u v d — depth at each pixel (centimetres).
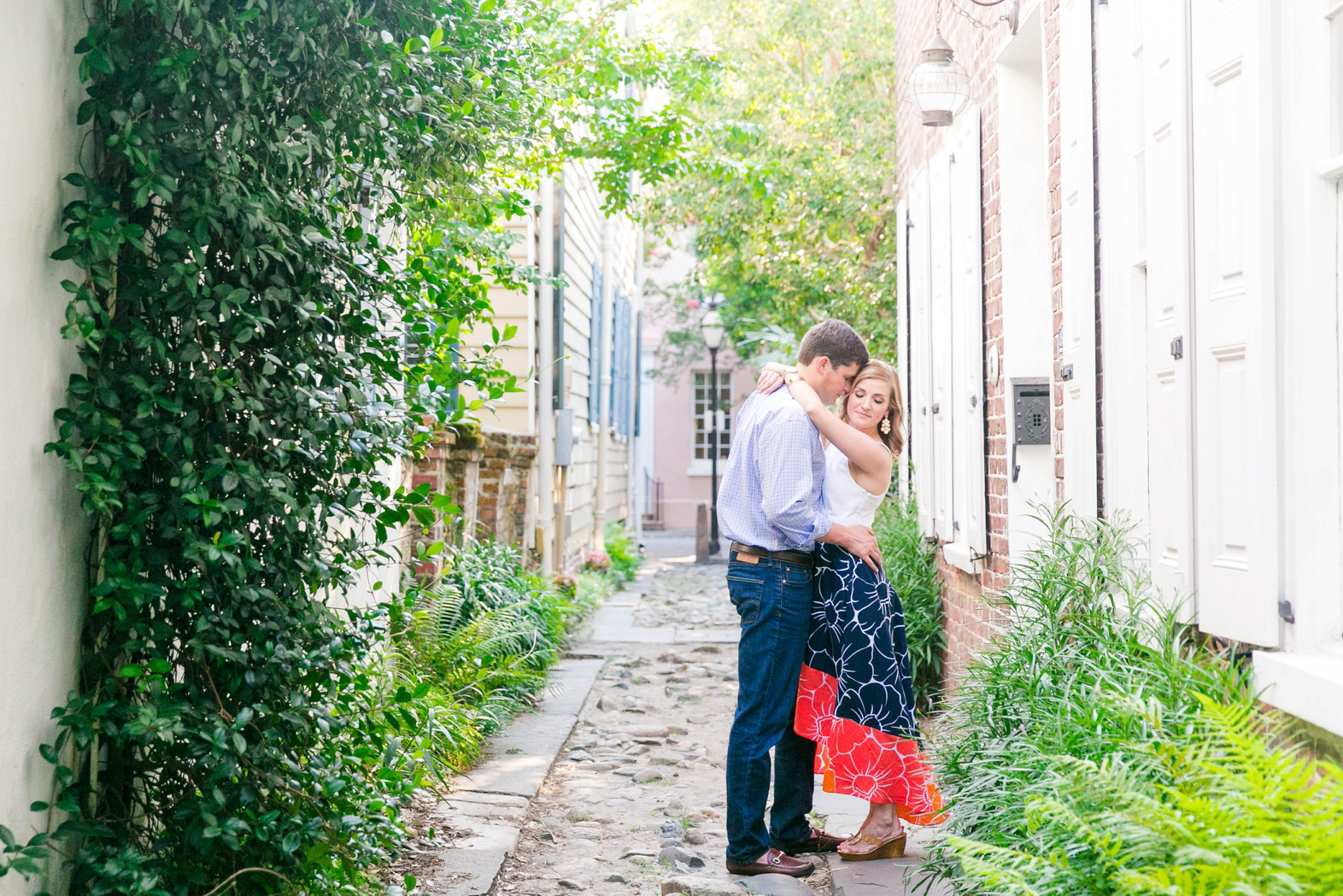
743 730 385
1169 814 187
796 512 371
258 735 277
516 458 958
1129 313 350
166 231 263
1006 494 506
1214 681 261
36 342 237
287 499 269
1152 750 226
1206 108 284
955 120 609
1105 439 371
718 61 717
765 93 1313
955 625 635
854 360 397
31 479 236
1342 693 213
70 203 245
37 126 236
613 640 956
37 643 240
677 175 738
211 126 252
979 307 559
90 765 261
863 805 475
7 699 229
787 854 401
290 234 277
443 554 675
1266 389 252
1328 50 240
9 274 227
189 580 255
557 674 781
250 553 270
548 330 1059
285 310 285
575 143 657
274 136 283
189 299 258
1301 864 173
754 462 388
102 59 242
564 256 1139
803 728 397
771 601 382
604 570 1410
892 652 390
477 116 378
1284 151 252
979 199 562
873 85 1298
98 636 264
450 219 494
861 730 387
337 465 308
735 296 1605
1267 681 248
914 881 358
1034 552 368
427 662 592
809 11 1295
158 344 250
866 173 1195
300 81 285
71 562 255
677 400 2838
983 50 558
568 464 1098
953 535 615
